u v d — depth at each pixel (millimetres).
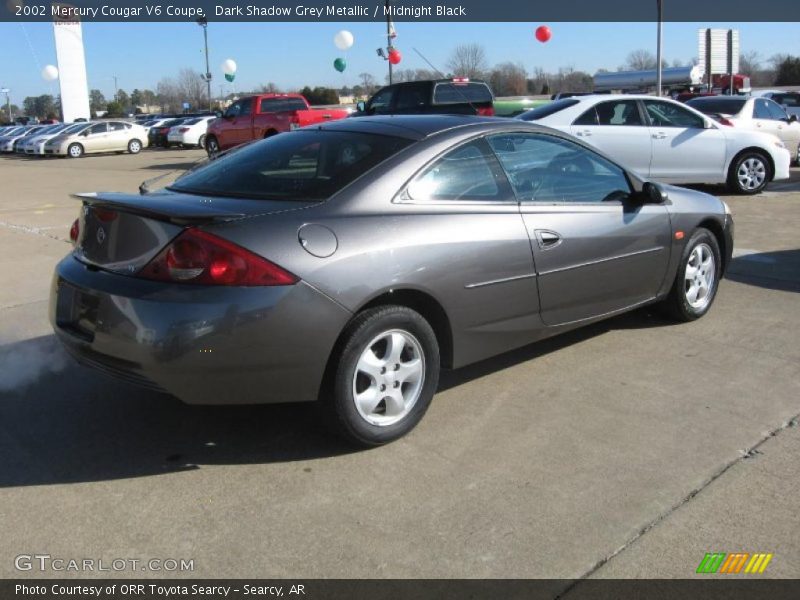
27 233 9383
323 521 2922
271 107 19203
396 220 3412
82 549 2760
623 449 3465
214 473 3299
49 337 5188
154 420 3834
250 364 3035
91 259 3391
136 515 2979
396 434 3504
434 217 3547
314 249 3131
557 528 2854
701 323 5305
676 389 4148
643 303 4855
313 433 3664
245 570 2637
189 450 3514
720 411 3859
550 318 4164
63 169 22094
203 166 4156
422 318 3492
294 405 3998
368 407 3387
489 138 3955
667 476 3221
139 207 3109
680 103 11117
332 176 3512
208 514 2982
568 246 4129
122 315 3062
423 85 15078
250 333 2988
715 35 24609
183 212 3041
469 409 3922
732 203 10812
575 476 3229
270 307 2998
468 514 2955
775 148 11477
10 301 6121
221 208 3217
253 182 3611
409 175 3562
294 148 3879
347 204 3354
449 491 3125
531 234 3922
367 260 3244
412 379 3531
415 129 3852
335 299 3141
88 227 3455
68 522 2934
